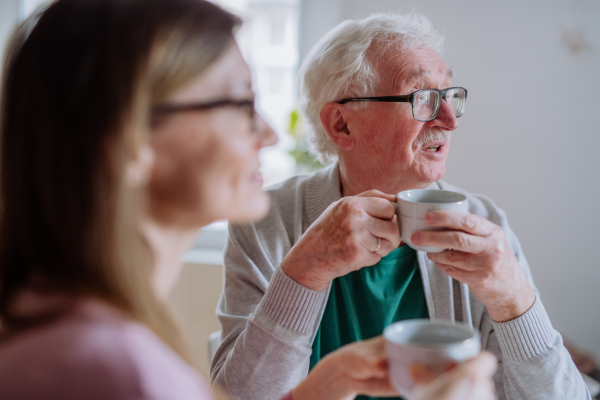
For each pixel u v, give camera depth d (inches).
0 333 19.6
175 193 23.3
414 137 45.6
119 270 20.2
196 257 86.0
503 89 79.0
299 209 50.8
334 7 84.9
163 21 21.9
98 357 16.8
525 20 77.3
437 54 47.9
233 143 23.8
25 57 21.4
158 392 16.8
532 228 81.0
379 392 25.9
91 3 21.5
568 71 77.3
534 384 37.8
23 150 21.0
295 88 92.7
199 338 82.5
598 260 79.7
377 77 45.8
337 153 51.6
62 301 19.1
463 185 82.0
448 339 22.0
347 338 46.2
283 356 37.0
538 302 37.4
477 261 33.3
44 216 20.8
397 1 80.7
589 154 78.2
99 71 20.5
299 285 36.7
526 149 79.7
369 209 34.7
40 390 16.3
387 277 46.4
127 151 20.5
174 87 22.0
